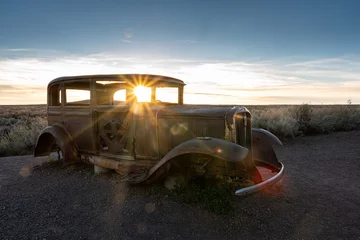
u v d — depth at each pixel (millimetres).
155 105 5199
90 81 5410
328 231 3488
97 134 5531
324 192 4926
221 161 4234
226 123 4242
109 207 4090
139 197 4395
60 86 6070
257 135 5562
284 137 11484
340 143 10281
